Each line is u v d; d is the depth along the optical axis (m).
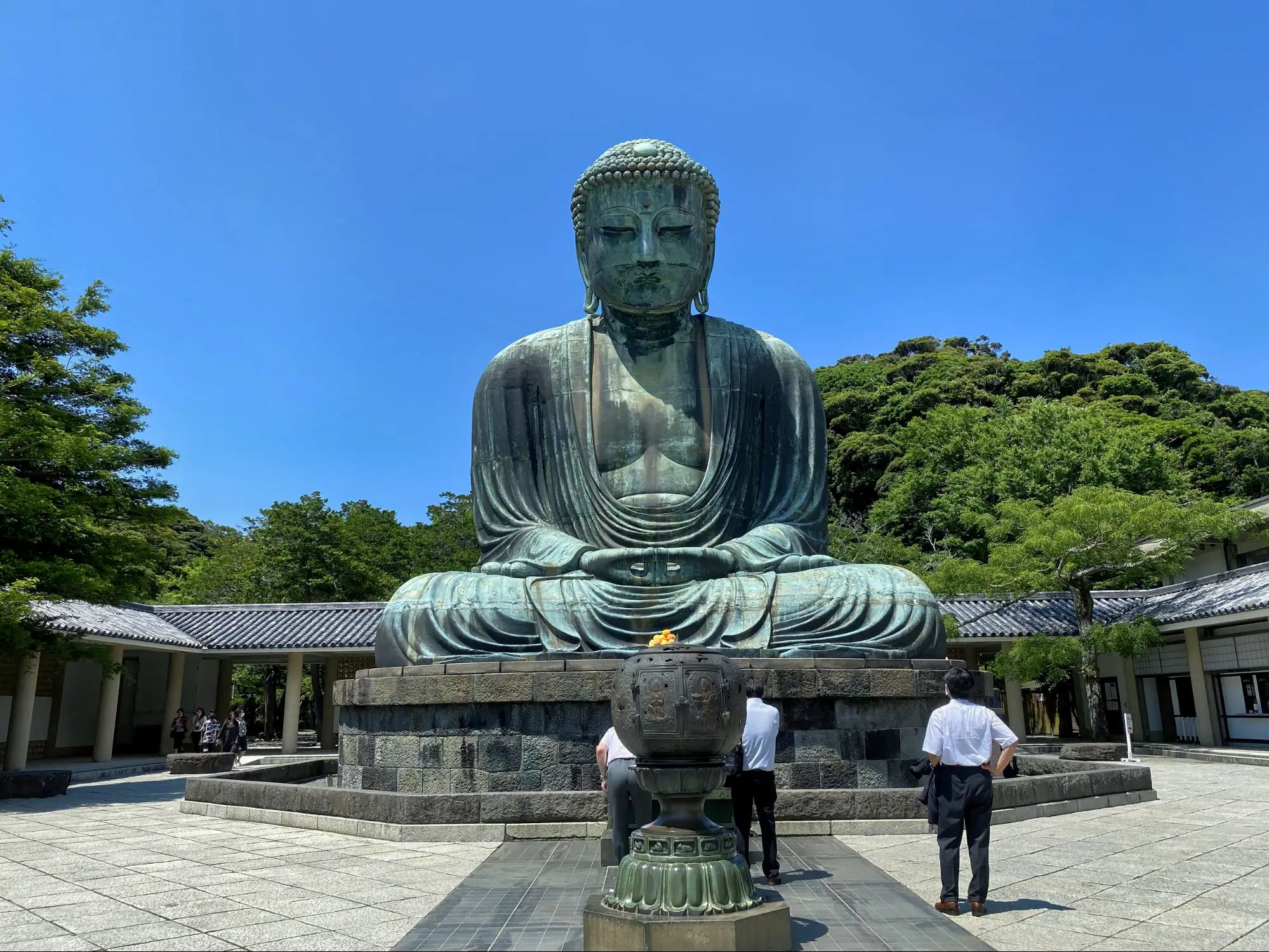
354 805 11.07
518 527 14.06
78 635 22.92
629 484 13.91
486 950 5.76
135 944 6.15
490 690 11.18
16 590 15.58
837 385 69.00
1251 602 23.84
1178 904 7.06
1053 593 31.52
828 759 11.11
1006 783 11.55
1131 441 37.12
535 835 10.23
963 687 7.14
